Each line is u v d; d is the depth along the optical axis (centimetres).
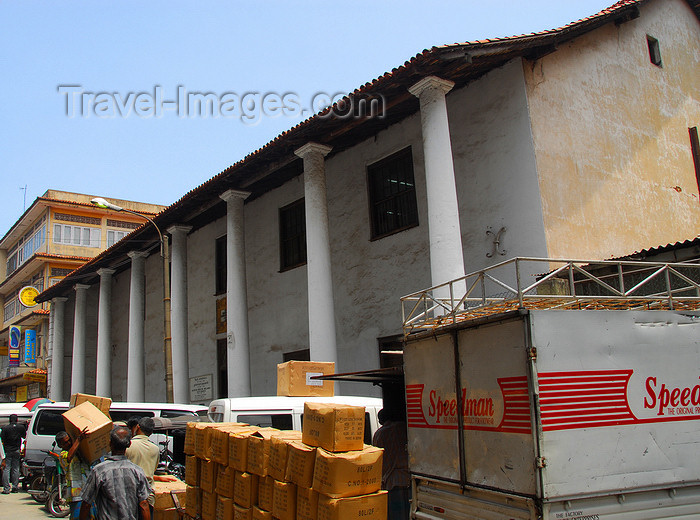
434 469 529
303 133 1233
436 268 949
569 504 413
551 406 423
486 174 1133
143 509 515
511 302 468
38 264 3525
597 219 1143
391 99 1095
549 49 1116
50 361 2753
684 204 1392
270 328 1656
